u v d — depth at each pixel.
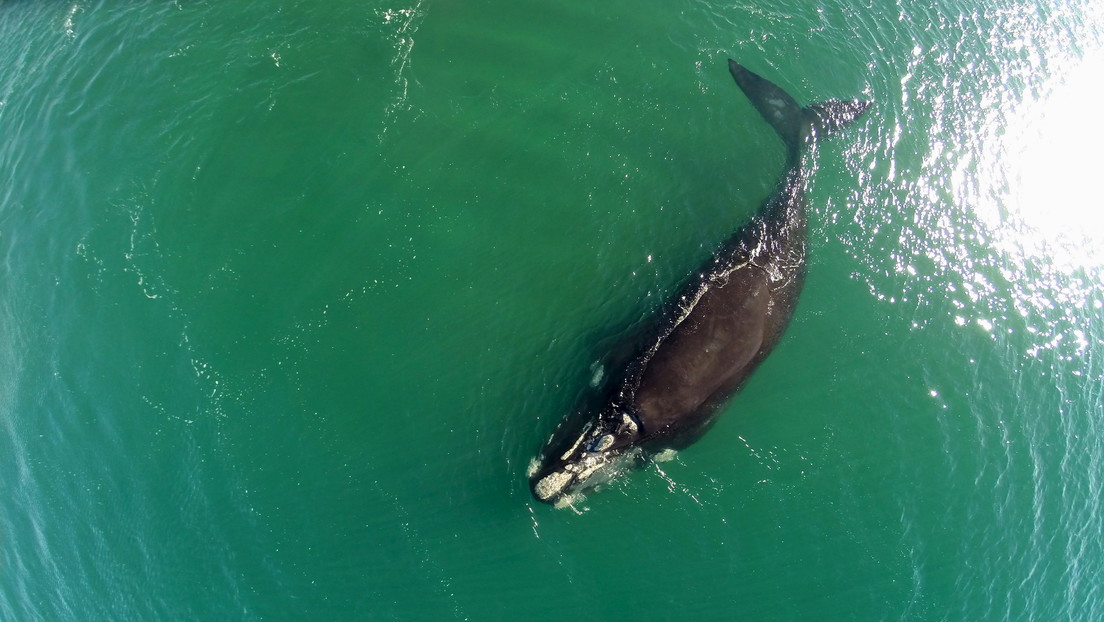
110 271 22.02
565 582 18.52
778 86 24.36
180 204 22.64
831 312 21.27
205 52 24.61
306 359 20.81
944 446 20.11
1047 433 20.70
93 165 23.38
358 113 23.75
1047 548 19.59
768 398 20.09
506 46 25.08
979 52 25.75
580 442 18.67
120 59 24.84
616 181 22.88
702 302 20.08
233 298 21.53
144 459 20.17
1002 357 21.27
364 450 19.78
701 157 23.12
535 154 23.36
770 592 18.52
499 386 20.11
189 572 19.11
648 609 18.34
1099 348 21.88
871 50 25.45
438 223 22.42
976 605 18.80
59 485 20.36
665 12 25.59
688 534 18.83
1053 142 24.48
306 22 24.97
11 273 22.42
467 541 18.80
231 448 19.98
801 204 22.33
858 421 20.14
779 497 19.25
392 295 21.50
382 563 18.72
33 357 21.55
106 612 19.20
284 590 18.69
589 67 24.72
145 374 20.86
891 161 23.56
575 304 21.06
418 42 25.02
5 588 19.97
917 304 21.62
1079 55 26.12
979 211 23.17
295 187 22.80
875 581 18.72
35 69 25.41
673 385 19.03
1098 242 23.17
